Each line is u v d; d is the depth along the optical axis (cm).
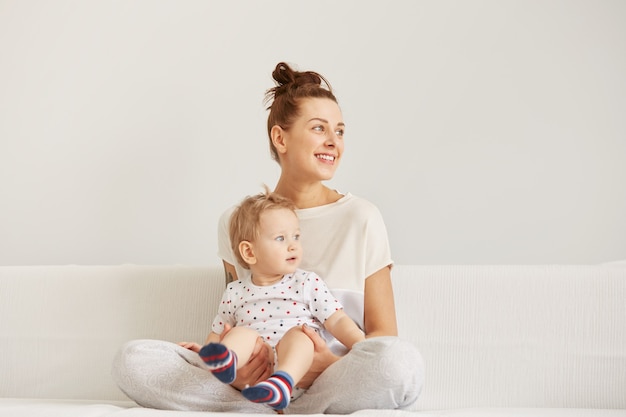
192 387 159
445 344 208
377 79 253
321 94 196
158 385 159
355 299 189
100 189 265
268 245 179
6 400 197
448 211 248
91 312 221
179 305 219
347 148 253
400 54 252
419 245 249
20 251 268
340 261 192
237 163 259
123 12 268
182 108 262
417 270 213
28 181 269
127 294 221
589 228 242
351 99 254
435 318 209
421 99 250
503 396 204
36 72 271
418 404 205
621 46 243
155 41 265
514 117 246
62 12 271
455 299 209
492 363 205
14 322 223
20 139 270
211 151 261
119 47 267
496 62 247
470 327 207
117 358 162
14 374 221
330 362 163
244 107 260
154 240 262
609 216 241
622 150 241
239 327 165
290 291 180
